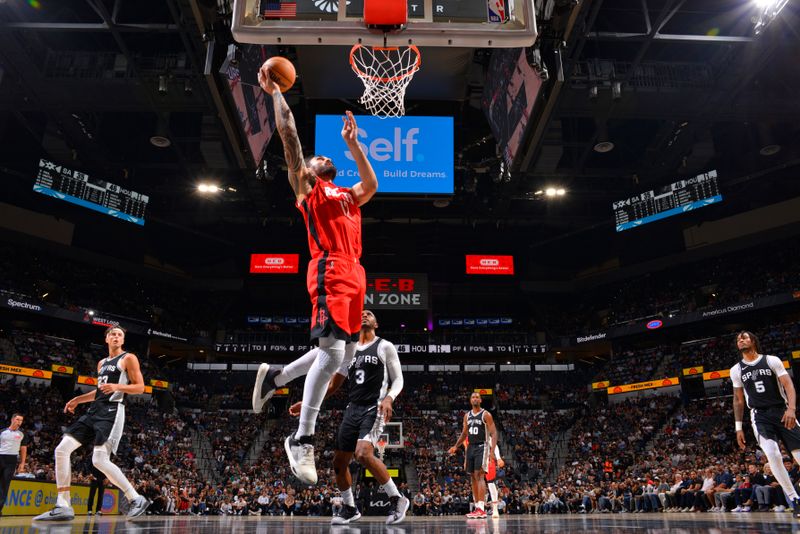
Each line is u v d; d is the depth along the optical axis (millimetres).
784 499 14430
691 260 34781
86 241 33312
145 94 22078
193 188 30672
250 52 17688
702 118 23906
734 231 32781
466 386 38250
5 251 30266
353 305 3352
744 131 27688
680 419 28969
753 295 30562
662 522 5094
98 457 5312
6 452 8336
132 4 20609
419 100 23875
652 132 27203
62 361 29094
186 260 37812
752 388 5812
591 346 38469
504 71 19156
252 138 19594
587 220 34844
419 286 37469
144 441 27453
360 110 24078
